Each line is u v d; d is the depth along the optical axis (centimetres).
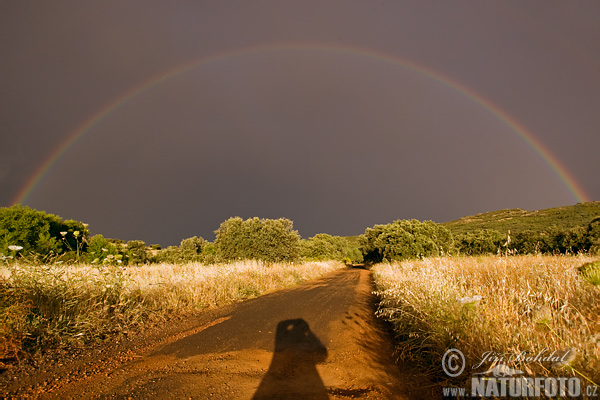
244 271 1582
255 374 431
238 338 608
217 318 794
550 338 360
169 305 873
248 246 2502
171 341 586
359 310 890
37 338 491
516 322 407
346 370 450
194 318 792
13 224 2108
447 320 444
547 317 365
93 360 475
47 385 383
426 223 3859
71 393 364
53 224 2412
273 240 2552
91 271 780
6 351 445
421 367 445
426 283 620
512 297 473
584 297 499
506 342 365
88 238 1897
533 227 6819
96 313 638
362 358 498
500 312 437
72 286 650
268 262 2350
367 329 677
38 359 456
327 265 3694
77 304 629
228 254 2520
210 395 362
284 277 1780
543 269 661
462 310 447
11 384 379
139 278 980
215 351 529
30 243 2067
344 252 7262
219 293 1085
